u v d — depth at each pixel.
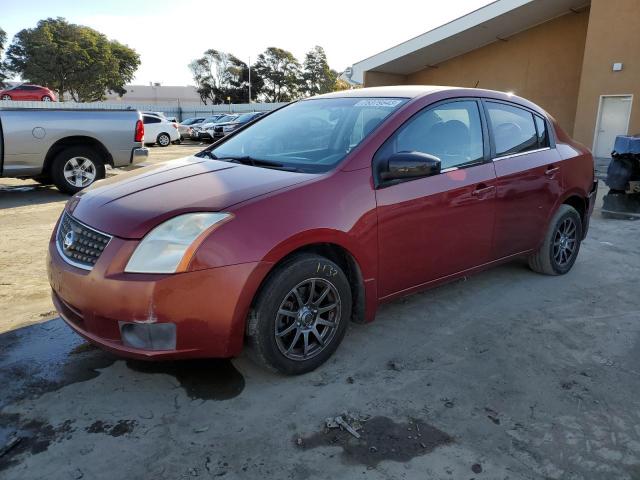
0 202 7.88
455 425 2.54
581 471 2.24
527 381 2.94
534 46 18.69
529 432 2.49
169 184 2.97
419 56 20.12
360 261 3.02
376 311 3.55
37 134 7.96
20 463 2.24
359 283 3.11
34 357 3.12
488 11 16.94
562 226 4.61
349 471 2.22
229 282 2.51
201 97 78.75
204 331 2.53
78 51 58.38
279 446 2.37
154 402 2.69
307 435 2.45
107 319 2.52
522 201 4.04
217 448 2.35
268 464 2.26
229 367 3.04
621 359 3.21
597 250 5.63
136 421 2.53
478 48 20.22
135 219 2.58
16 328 3.50
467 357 3.20
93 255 2.61
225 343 2.59
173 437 2.42
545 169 4.24
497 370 3.06
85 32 60.28
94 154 8.58
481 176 3.67
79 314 2.67
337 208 2.87
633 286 4.48
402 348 3.30
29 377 2.90
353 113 3.53
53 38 58.31
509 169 3.90
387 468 2.24
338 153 3.17
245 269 2.53
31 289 4.23
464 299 4.11
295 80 77.44
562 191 4.44
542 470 2.24
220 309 2.52
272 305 2.69
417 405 2.69
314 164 3.14
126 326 2.51
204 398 2.73
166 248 2.47
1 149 7.73
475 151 3.72
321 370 3.02
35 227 6.32
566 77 18.11
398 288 3.32
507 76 19.56
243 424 2.52
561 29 17.91
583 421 2.59
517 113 4.21
